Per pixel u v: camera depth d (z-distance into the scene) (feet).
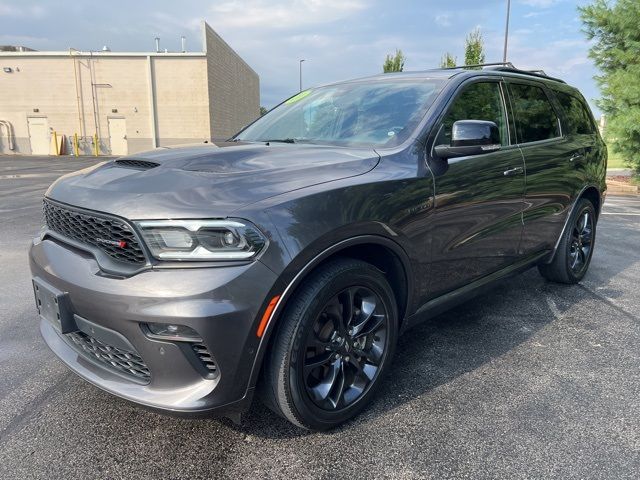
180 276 6.46
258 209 6.73
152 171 7.79
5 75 101.19
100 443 7.70
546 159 12.51
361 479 6.92
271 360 7.13
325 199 7.34
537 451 7.50
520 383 9.54
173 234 6.51
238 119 132.26
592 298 14.48
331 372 7.93
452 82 10.48
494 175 10.52
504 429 8.06
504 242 11.34
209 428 8.09
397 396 9.04
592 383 9.57
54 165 73.67
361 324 8.17
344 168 8.14
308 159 8.42
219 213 6.53
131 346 6.80
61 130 103.19
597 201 16.05
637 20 42.80
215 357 6.52
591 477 6.94
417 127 9.45
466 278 10.43
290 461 7.28
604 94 46.14
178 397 6.70
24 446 7.61
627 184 47.50
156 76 101.09
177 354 6.61
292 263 6.81
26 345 11.20
